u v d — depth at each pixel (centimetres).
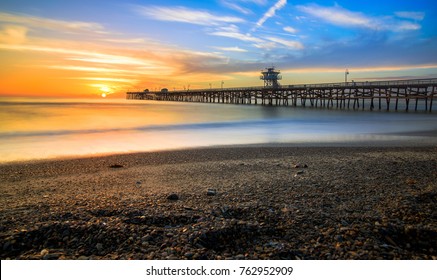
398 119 3428
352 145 1591
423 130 2355
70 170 997
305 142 1727
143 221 507
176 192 700
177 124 2897
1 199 661
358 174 877
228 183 788
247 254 413
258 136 2023
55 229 457
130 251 412
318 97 5862
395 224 492
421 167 975
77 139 1850
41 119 3344
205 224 483
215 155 1266
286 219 518
